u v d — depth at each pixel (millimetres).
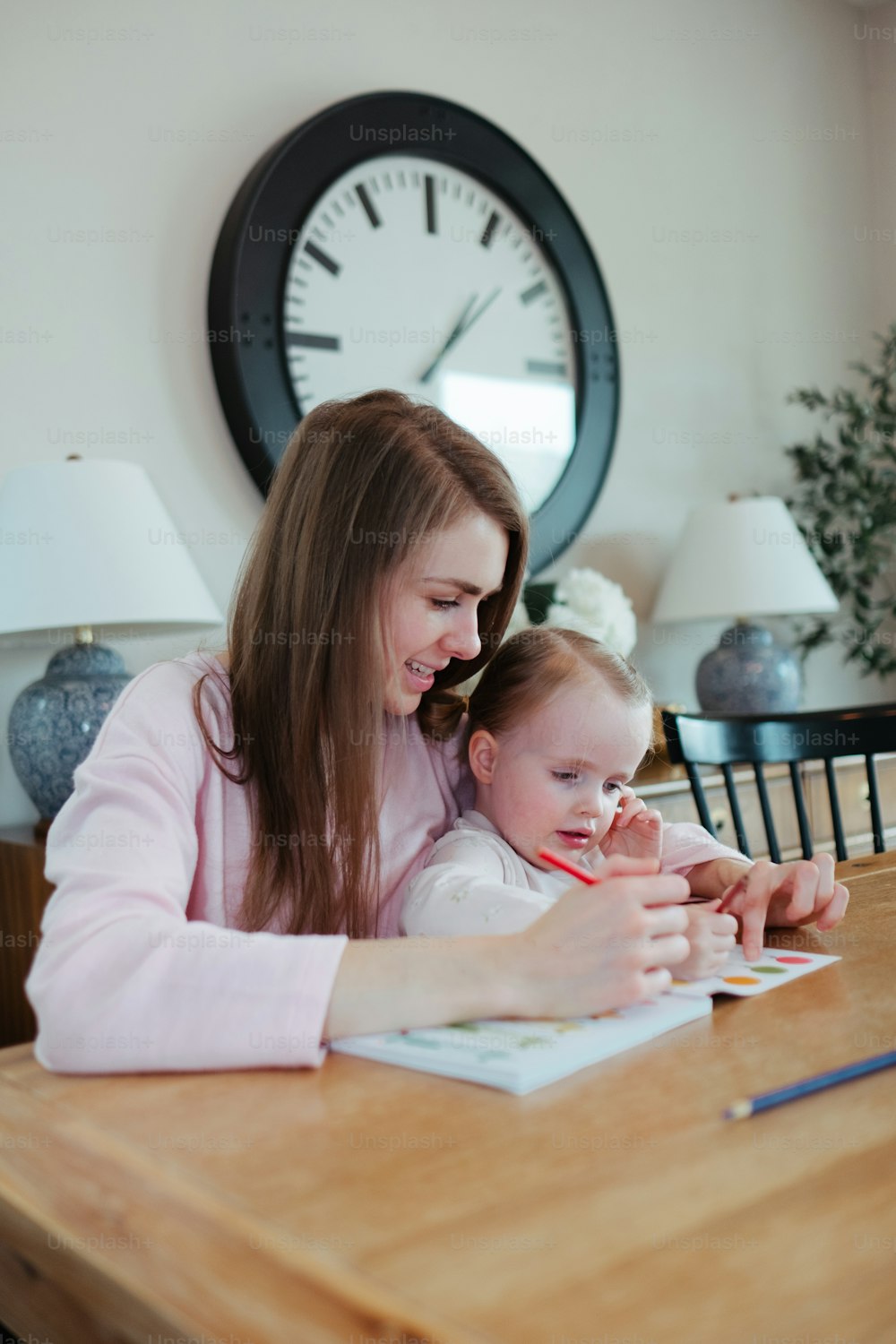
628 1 2893
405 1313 362
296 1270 393
